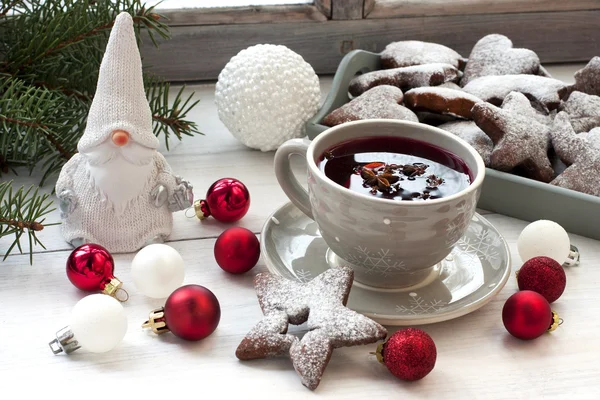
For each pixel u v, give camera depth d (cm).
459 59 97
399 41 103
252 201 84
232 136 93
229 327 71
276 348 68
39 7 86
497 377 68
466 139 84
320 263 75
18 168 86
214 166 88
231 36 100
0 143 81
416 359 66
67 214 77
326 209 70
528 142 82
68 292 73
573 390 67
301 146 74
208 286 75
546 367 69
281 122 87
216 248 75
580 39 106
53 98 85
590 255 78
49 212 76
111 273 73
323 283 70
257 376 68
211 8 98
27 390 66
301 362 66
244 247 74
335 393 66
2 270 75
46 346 69
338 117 87
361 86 92
